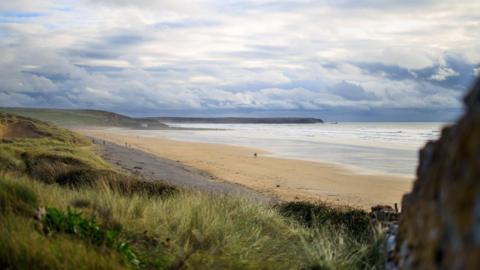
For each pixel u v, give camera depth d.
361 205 20.31
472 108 1.85
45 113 187.50
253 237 6.70
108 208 6.62
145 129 144.75
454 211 1.70
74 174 13.75
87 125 168.88
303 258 5.73
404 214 3.07
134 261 4.64
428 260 1.98
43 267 3.90
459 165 1.73
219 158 41.91
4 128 48.25
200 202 8.21
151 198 10.59
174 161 37.91
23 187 6.01
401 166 36.09
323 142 68.19
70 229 4.91
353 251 5.92
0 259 3.97
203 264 5.00
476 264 1.46
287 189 24.64
